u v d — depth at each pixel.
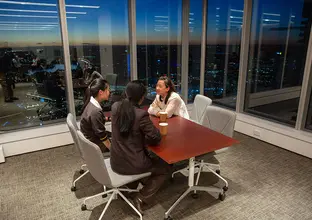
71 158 3.14
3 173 2.78
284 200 2.25
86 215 2.07
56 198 2.31
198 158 2.26
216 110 2.57
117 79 4.05
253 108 4.08
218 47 4.45
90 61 3.71
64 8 3.31
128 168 1.84
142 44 4.09
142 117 1.79
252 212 2.09
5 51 3.17
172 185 2.50
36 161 3.06
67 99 3.71
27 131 3.43
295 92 3.33
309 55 3.06
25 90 3.41
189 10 4.39
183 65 4.70
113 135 1.87
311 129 3.28
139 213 1.98
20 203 2.24
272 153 3.25
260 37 3.74
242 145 3.51
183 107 2.86
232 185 2.50
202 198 2.28
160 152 1.81
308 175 2.69
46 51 3.40
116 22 3.82
